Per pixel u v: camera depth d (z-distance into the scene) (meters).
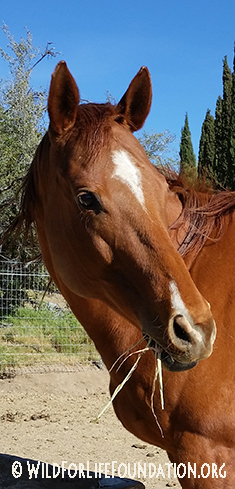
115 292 1.98
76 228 2.01
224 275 2.21
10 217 5.62
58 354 8.42
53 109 2.05
